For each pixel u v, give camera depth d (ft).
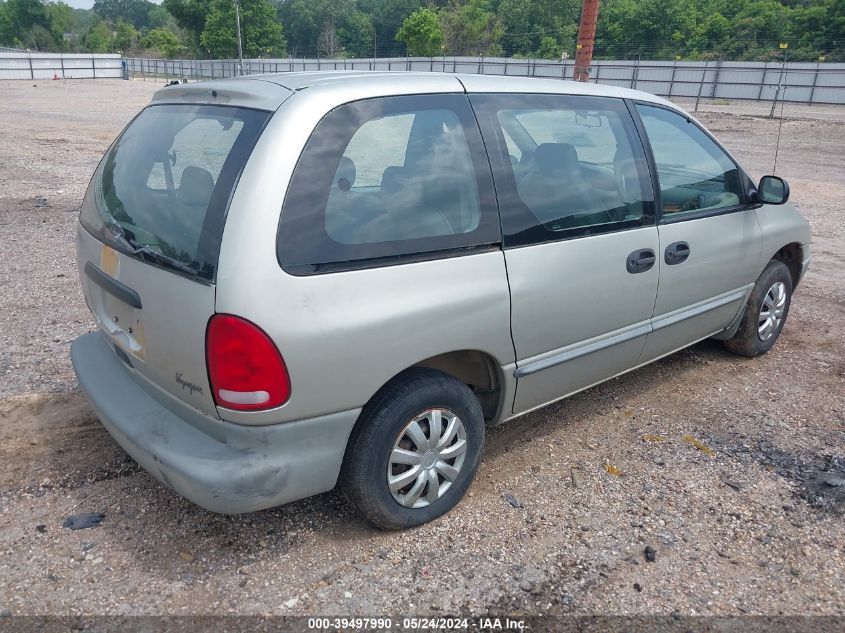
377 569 9.34
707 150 14.11
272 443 8.41
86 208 11.29
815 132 76.28
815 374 15.94
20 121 66.49
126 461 11.56
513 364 10.60
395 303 8.87
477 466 10.68
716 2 255.29
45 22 362.12
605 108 12.21
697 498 11.16
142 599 8.70
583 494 11.16
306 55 351.25
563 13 281.74
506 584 9.16
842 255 27.22
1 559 9.28
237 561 9.40
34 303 18.85
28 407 13.08
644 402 14.40
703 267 13.62
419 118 9.61
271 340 7.98
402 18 334.03
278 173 8.23
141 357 9.34
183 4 286.05
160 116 10.63
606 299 11.66
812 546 10.11
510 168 10.40
